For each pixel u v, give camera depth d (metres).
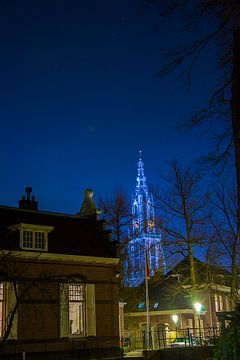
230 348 12.73
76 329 29.17
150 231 42.53
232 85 10.78
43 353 25.28
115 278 29.86
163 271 39.16
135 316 50.19
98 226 31.72
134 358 27.45
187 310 47.25
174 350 26.80
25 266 25.88
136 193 68.00
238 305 12.41
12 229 26.80
